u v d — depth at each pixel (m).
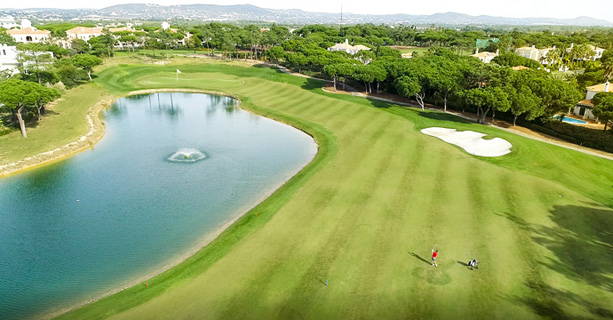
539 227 34.16
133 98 95.69
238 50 173.00
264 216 36.41
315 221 35.25
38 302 26.72
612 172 47.25
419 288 26.31
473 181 43.59
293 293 25.91
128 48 172.88
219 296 25.75
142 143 61.41
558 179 44.56
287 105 83.06
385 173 45.94
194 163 52.91
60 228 36.34
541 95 61.22
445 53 112.81
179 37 184.75
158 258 31.66
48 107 75.62
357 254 30.17
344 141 58.28
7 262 31.25
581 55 136.25
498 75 66.00
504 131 63.00
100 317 24.14
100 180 47.16
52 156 53.88
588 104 74.00
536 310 24.31
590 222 35.25
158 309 24.70
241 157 55.16
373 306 24.67
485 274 27.72
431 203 38.38
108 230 35.94
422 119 69.12
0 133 59.22
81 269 30.31
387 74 88.50
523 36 188.50
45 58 97.44
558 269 28.34
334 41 182.50
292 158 54.69
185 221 37.47
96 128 67.75
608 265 28.92
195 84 107.69
